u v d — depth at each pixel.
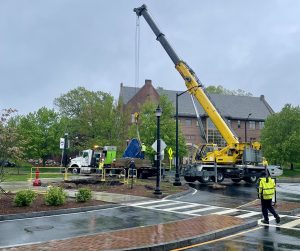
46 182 25.23
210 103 30.34
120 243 8.55
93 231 10.28
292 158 54.22
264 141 55.91
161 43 31.28
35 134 49.88
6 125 15.98
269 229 11.31
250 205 16.50
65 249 7.92
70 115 65.50
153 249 8.33
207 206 16.22
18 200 13.59
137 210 14.53
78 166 40.94
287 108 55.50
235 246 8.90
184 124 65.38
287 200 19.30
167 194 19.91
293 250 8.45
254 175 32.09
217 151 31.31
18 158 16.52
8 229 10.38
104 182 24.83
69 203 14.94
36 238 9.30
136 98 65.31
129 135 47.53
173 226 10.95
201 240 9.48
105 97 58.19
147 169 33.69
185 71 30.33
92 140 47.97
